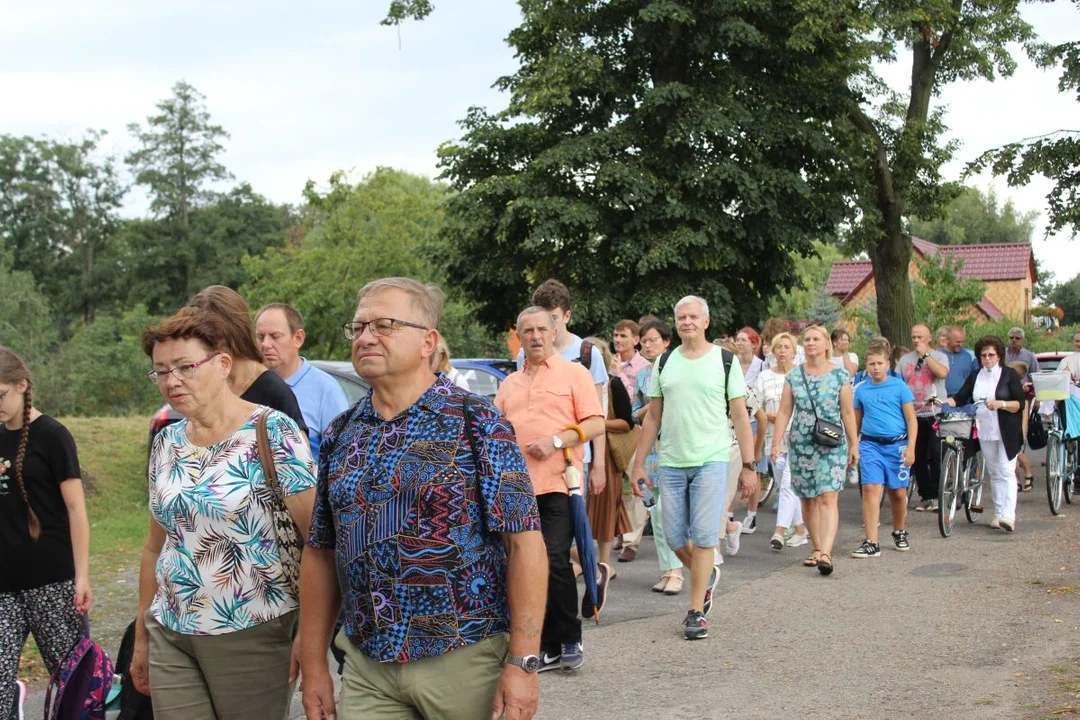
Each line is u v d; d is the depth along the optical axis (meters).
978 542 10.35
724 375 6.89
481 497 2.83
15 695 4.67
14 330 37.88
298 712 5.37
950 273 25.38
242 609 3.38
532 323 6.08
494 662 2.87
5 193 70.25
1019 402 10.86
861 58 22.36
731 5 21.41
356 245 33.56
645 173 21.36
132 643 3.90
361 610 2.85
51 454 4.70
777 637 6.86
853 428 8.94
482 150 23.77
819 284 43.56
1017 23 22.16
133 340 35.84
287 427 3.46
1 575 4.66
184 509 3.37
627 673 6.11
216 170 69.25
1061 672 5.77
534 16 22.83
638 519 9.86
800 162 22.98
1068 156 16.31
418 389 2.95
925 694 5.51
